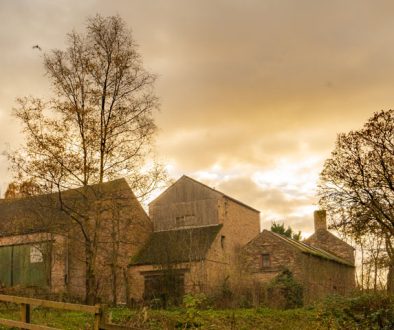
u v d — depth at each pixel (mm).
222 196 44469
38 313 19531
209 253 39719
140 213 42000
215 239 41375
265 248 41625
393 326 19078
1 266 38781
